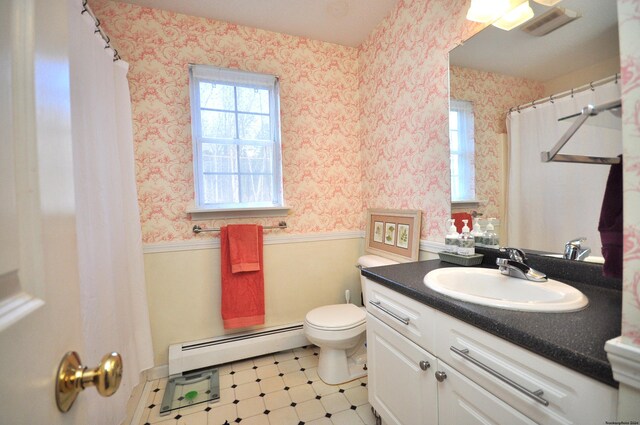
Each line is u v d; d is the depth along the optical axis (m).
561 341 0.63
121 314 1.43
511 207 1.28
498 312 0.80
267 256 2.13
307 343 2.11
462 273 1.25
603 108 0.62
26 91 0.34
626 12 0.48
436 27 1.59
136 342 1.61
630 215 0.49
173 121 1.89
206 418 1.49
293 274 2.21
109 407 1.23
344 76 2.34
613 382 0.53
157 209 1.86
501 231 1.32
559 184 1.10
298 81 2.19
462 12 1.44
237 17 1.94
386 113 2.04
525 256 1.18
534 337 0.66
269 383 1.77
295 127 2.18
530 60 1.18
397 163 1.95
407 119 1.84
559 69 1.09
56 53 0.42
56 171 0.40
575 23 1.04
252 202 2.08
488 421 0.79
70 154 0.44
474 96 1.41
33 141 0.35
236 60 2.02
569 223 1.07
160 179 1.87
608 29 0.96
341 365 1.78
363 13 1.96
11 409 0.29
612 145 0.90
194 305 1.96
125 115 1.58
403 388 1.15
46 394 0.34
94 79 1.24
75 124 1.08
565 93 1.07
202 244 1.96
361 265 2.08
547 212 1.14
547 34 1.12
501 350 0.75
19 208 0.32
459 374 0.88
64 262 0.41
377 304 1.29
